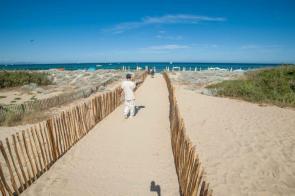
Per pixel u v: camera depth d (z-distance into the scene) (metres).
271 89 15.66
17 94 18.98
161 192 4.65
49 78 28.33
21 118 9.91
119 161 5.97
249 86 16.14
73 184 4.94
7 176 5.26
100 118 9.82
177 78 32.00
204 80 28.42
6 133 8.18
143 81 27.53
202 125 9.09
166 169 5.57
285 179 5.19
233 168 5.65
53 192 4.66
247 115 10.63
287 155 6.34
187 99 14.86
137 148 6.81
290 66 18.11
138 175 5.29
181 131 5.06
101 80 28.39
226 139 7.55
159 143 7.20
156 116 10.56
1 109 10.43
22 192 4.65
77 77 33.84
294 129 8.53
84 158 6.16
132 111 10.34
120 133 8.16
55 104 13.03
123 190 4.71
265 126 8.91
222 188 4.81
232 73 41.31
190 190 3.70
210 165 5.79
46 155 5.60
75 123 7.25
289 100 13.70
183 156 4.59
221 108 12.15
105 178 5.16
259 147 6.88
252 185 4.94
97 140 7.48
